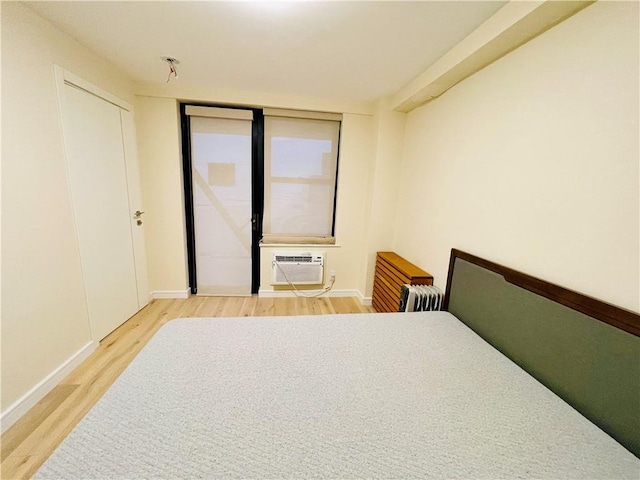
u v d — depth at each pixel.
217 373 1.13
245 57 2.06
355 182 3.19
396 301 2.47
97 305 2.13
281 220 3.26
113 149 2.30
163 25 1.66
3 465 1.22
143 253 2.83
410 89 2.35
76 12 1.54
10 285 1.41
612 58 1.05
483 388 1.13
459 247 1.98
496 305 1.54
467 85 1.92
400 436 0.87
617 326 0.99
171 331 1.44
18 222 1.45
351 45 1.83
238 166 3.05
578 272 1.18
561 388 1.17
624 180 1.02
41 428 1.41
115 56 2.08
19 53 1.45
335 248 3.32
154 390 1.02
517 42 1.46
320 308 3.08
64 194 1.78
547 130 1.32
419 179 2.57
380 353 1.34
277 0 1.41
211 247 3.21
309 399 1.01
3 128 1.37
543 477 0.78
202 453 0.78
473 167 1.85
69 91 1.80
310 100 2.89
